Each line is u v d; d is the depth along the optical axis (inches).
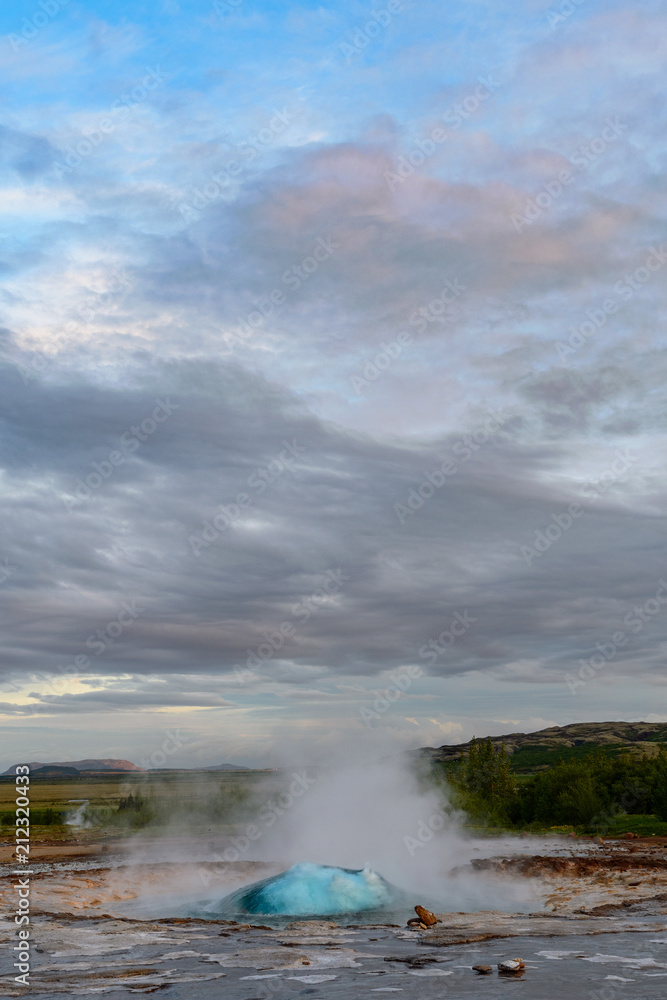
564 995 653.9
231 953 892.6
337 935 1034.7
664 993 659.4
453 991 674.8
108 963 832.9
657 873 1581.0
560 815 3654.0
